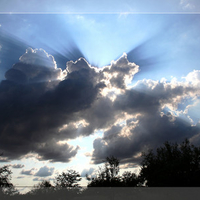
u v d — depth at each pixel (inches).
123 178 1483.8
